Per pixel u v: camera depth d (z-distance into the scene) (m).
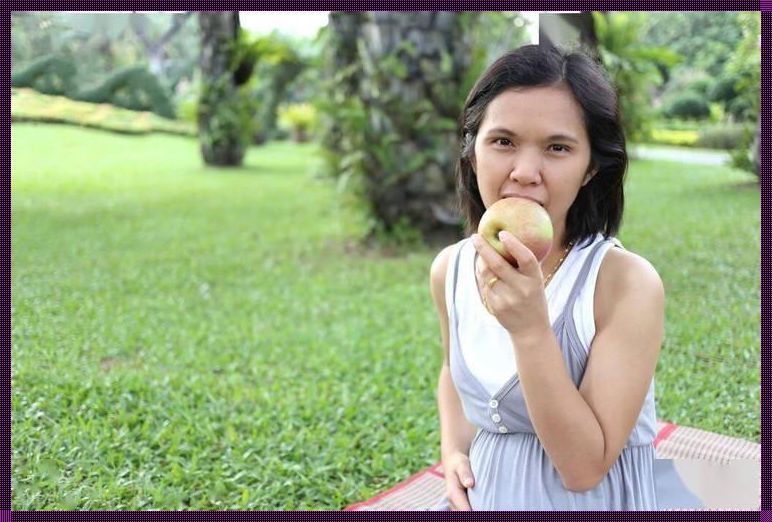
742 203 5.84
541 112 1.47
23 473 3.10
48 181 9.89
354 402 3.80
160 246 7.18
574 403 1.50
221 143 13.59
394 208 6.98
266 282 6.02
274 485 3.06
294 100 21.17
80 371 4.18
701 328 4.20
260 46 13.93
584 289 1.62
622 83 6.85
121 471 3.17
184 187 10.86
